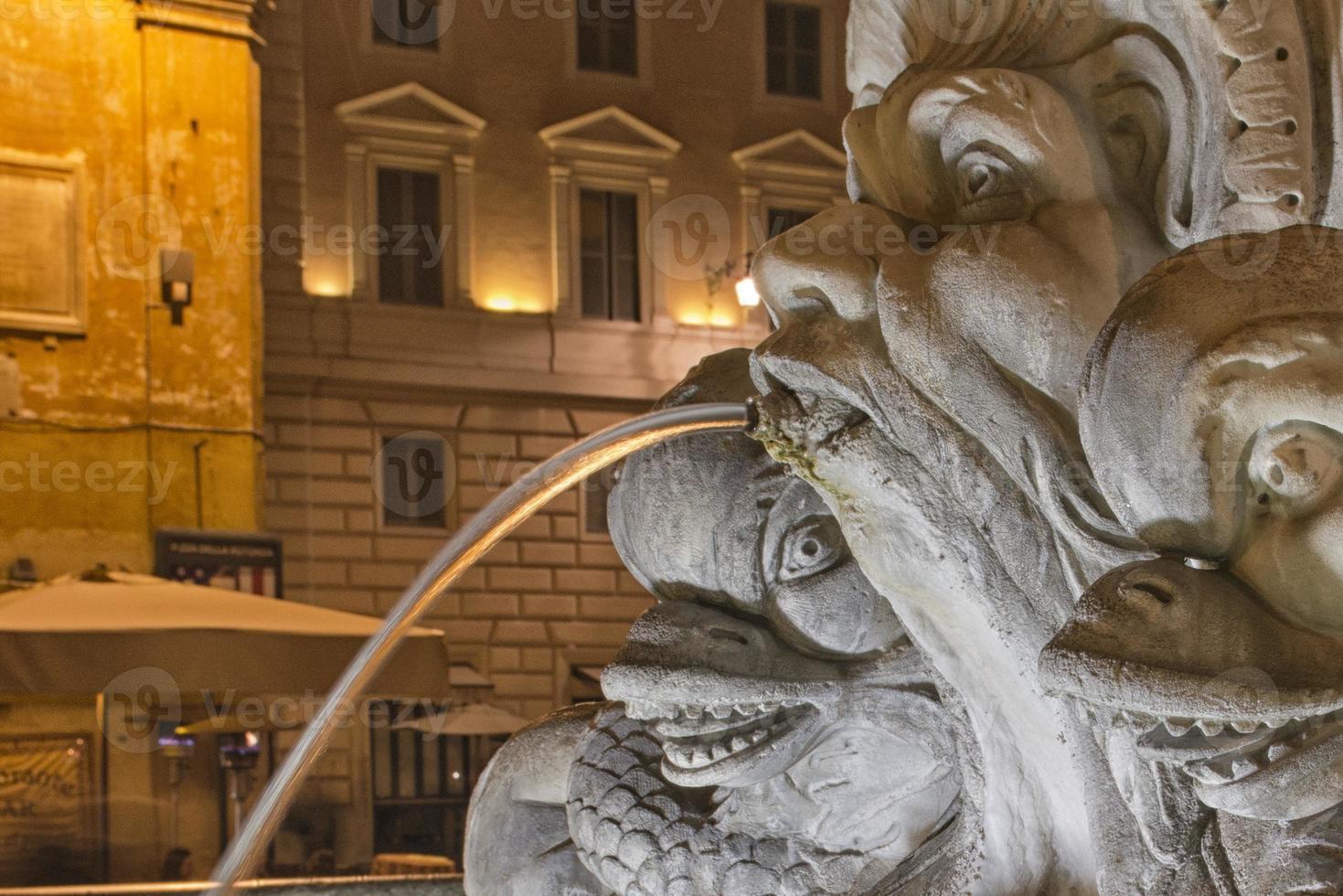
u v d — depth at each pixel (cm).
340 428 2138
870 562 214
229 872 269
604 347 2262
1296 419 159
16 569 1891
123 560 1936
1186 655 157
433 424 2177
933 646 219
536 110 2281
